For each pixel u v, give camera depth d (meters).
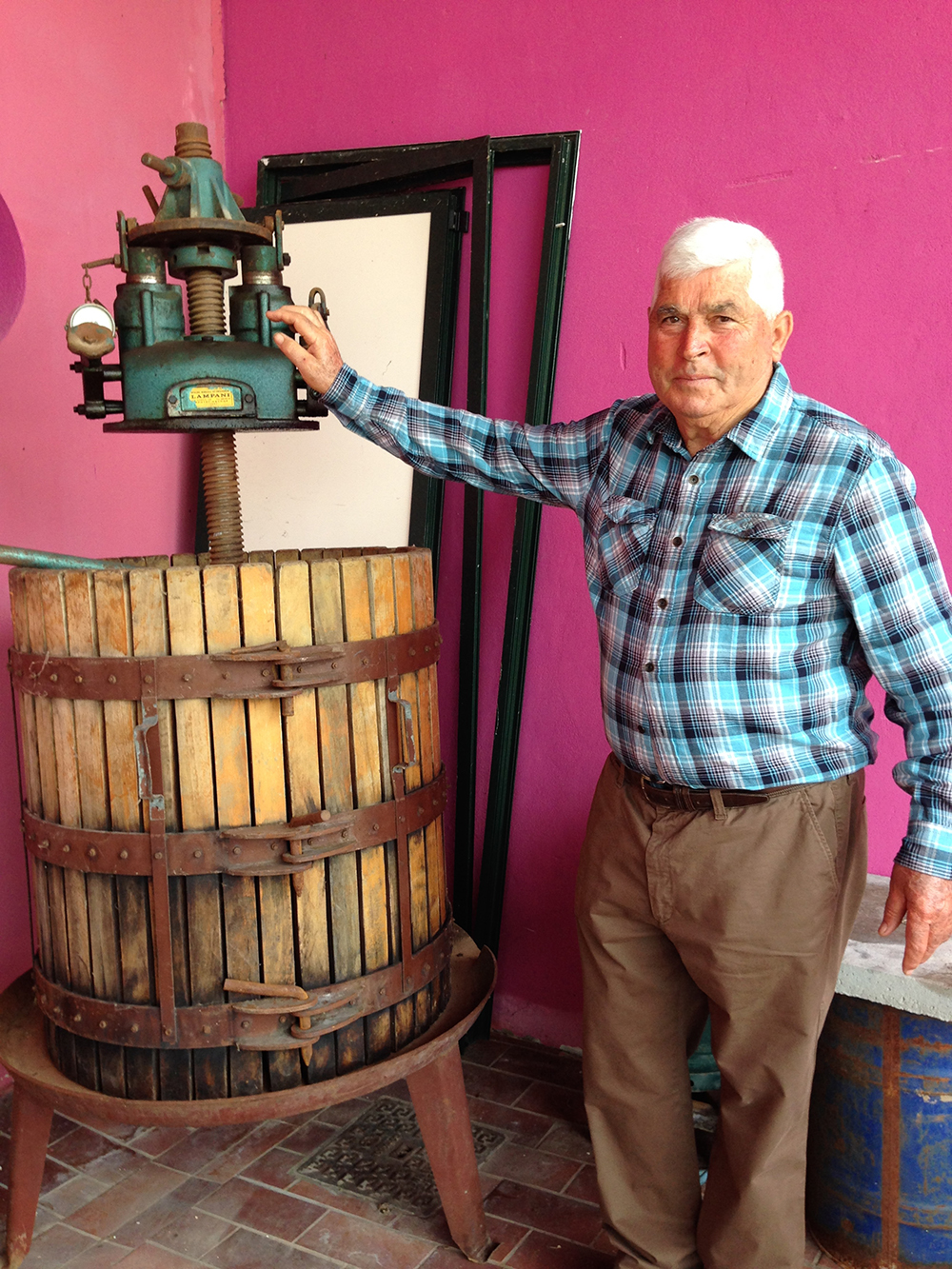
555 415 2.52
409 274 2.58
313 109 2.76
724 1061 1.65
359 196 2.71
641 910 1.70
